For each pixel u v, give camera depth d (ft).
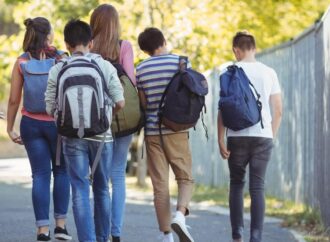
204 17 72.90
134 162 95.30
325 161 40.06
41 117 32.40
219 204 58.18
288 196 53.16
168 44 72.33
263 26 74.38
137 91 31.71
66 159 29.17
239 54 32.45
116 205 31.89
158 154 31.86
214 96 71.10
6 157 155.63
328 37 39.68
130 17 71.41
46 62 32.50
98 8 31.65
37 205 32.73
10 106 33.04
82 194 29.01
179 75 31.32
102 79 28.45
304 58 48.34
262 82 31.83
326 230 38.55
